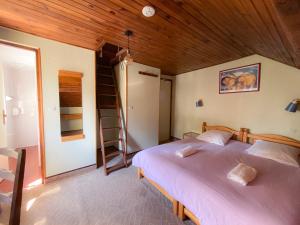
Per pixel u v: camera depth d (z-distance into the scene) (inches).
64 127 108.0
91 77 107.7
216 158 81.6
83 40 92.0
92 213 69.2
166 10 62.4
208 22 69.3
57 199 78.2
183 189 61.7
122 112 138.1
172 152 90.2
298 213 42.5
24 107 153.9
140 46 100.7
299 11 31.8
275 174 64.7
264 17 50.1
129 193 84.3
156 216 68.1
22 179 40.5
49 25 75.0
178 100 180.1
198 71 154.1
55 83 93.4
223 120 132.0
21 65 149.5
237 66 120.7
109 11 63.9
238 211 44.3
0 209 65.0
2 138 98.7
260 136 106.0
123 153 124.1
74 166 104.1
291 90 93.4
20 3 58.1
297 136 92.1
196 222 59.4
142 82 143.2
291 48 61.9
